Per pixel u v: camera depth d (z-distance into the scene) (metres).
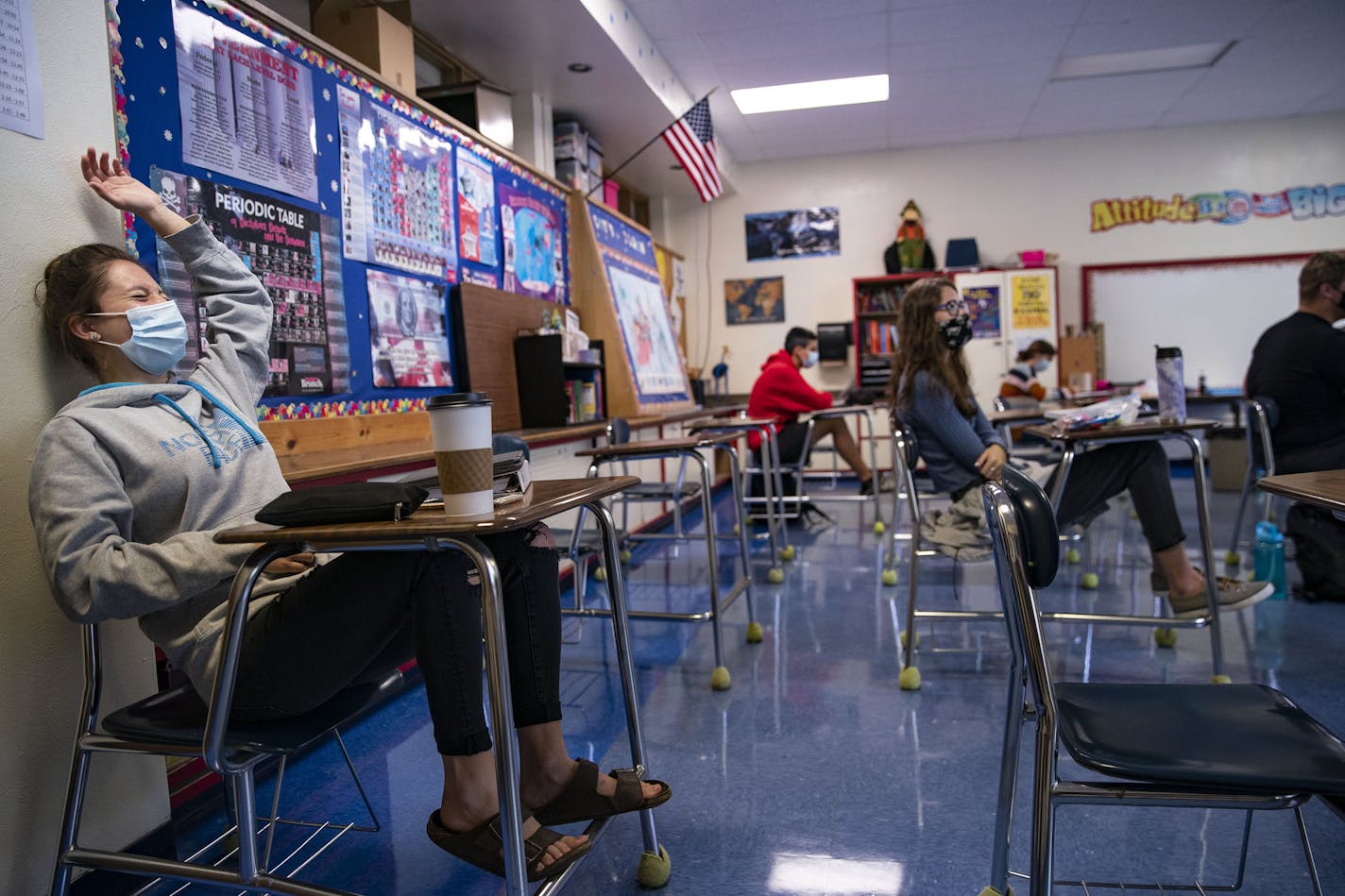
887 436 7.95
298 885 1.24
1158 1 5.04
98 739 1.30
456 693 1.25
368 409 3.13
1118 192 7.77
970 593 3.67
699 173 5.32
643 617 2.70
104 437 1.31
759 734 2.26
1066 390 6.52
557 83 5.21
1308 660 2.62
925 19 5.18
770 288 8.41
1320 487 1.29
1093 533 4.98
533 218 4.73
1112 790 1.03
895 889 1.52
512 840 1.11
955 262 7.82
